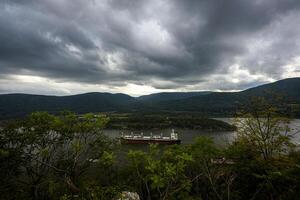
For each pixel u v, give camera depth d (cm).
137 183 1675
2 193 1424
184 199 1422
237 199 1895
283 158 1802
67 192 1363
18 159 1440
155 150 1380
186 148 1670
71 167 1499
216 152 1652
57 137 1553
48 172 1520
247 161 1809
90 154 1578
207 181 1842
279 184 1789
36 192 1473
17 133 1461
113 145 1722
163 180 1198
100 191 1273
